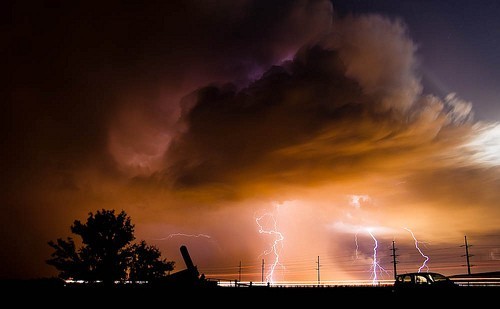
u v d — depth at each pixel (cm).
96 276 3588
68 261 3600
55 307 2270
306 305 2162
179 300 2341
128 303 2322
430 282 2683
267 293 2394
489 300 2034
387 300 2150
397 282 2816
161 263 3909
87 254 3650
